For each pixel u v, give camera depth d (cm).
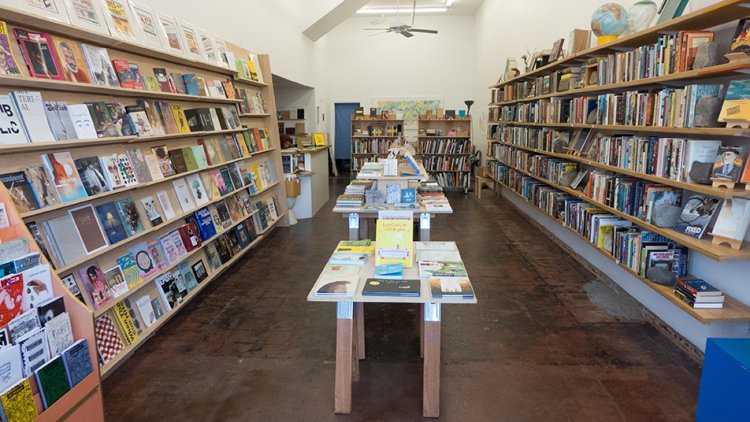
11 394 146
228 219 447
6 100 212
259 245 533
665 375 256
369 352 288
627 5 375
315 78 1039
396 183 368
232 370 265
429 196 383
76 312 181
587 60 457
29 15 212
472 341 299
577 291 388
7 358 148
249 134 524
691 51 259
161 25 343
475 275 430
